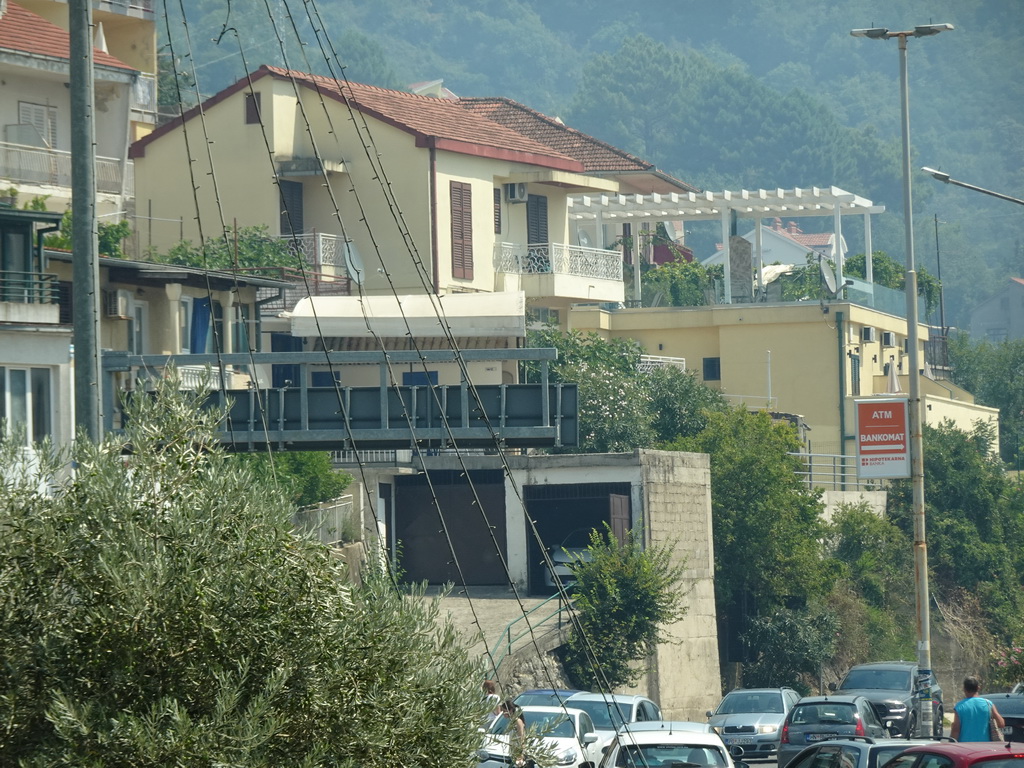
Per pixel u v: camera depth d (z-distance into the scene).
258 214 163.25
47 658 31.98
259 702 31.27
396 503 142.75
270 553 33.97
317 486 122.94
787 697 111.38
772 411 192.75
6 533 32.94
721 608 152.25
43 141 147.62
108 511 33.44
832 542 176.62
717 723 106.50
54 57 148.12
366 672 34.38
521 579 137.75
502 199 174.12
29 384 89.12
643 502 133.75
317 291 152.88
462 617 123.69
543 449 153.75
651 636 122.12
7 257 96.81
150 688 32.16
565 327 184.50
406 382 149.25
